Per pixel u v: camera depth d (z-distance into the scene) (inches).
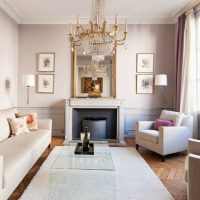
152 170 115.6
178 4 164.7
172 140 134.7
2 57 163.5
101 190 89.2
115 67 194.1
